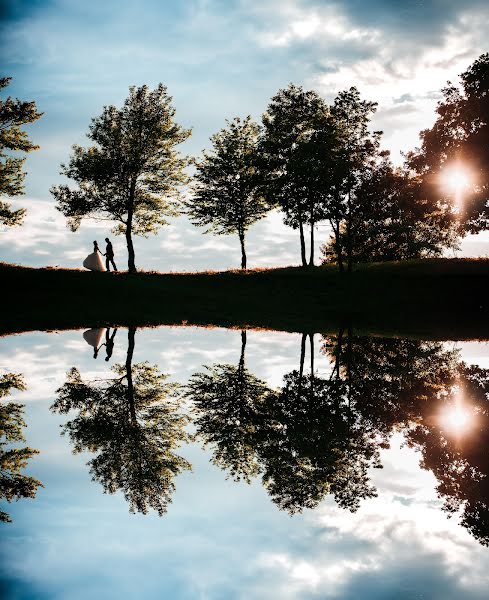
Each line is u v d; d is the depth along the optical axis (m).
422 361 15.84
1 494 6.61
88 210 47.53
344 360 16.17
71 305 33.84
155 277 42.00
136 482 7.14
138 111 47.81
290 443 8.84
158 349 18.91
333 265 49.44
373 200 43.78
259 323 28.50
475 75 40.47
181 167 49.75
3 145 41.69
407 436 8.94
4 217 41.78
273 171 50.09
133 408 11.17
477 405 10.87
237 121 54.38
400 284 39.75
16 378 13.85
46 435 9.27
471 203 40.72
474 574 4.64
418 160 42.91
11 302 33.62
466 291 37.34
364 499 6.45
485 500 6.37
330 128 44.41
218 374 14.62
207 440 9.16
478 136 40.16
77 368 15.38
